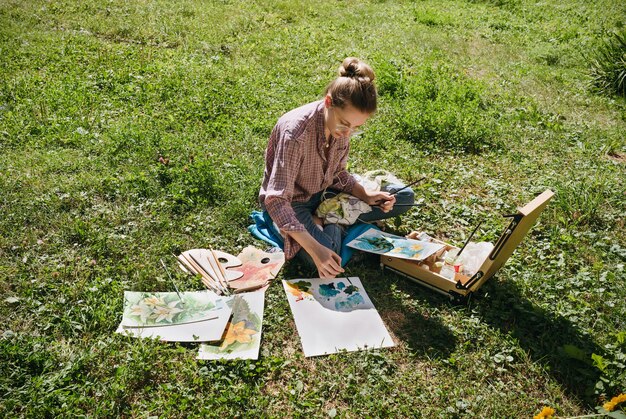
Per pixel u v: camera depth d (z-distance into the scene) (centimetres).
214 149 504
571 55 915
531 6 1243
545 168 535
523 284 363
